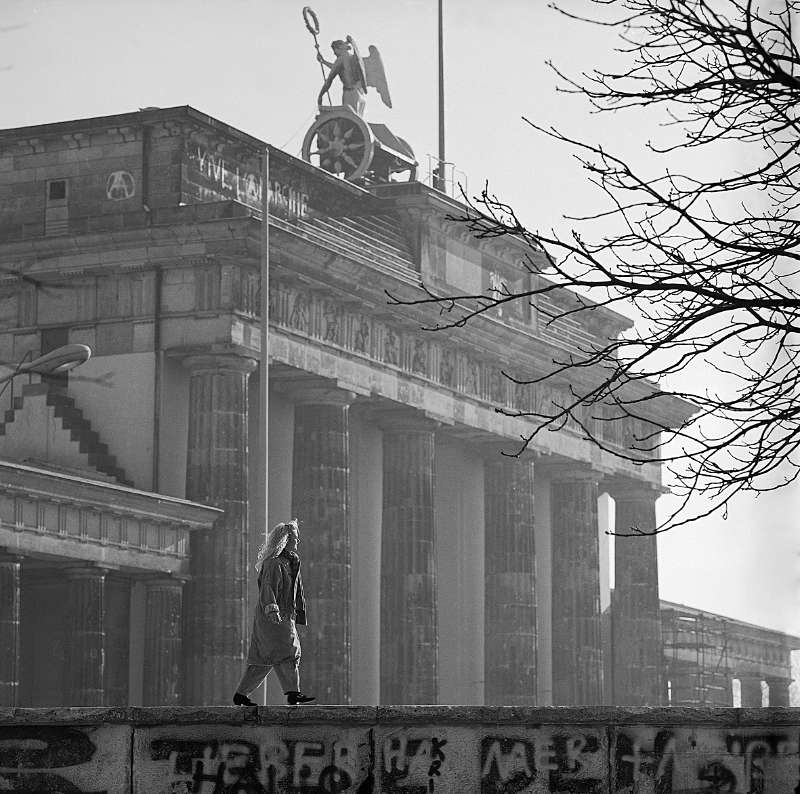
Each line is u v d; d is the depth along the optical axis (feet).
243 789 101.35
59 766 102.53
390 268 370.53
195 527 313.12
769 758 100.32
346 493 352.08
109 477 313.12
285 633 121.19
